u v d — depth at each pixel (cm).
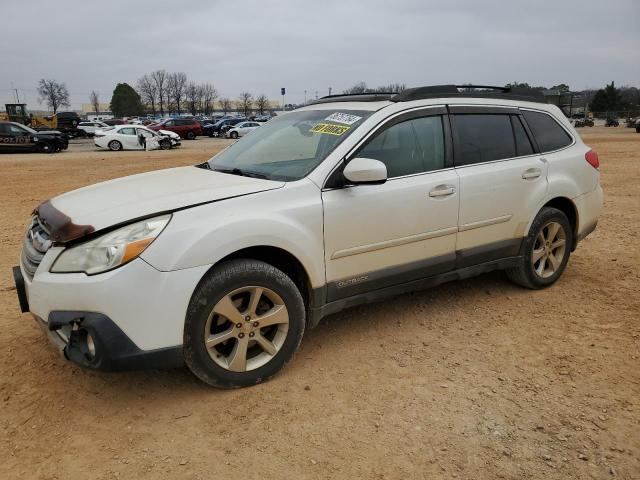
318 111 421
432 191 387
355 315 435
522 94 480
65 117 4728
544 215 464
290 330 332
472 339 392
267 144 409
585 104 6297
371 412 301
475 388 326
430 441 276
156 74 9325
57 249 292
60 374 341
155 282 282
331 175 347
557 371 346
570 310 445
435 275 407
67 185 1279
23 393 320
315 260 338
